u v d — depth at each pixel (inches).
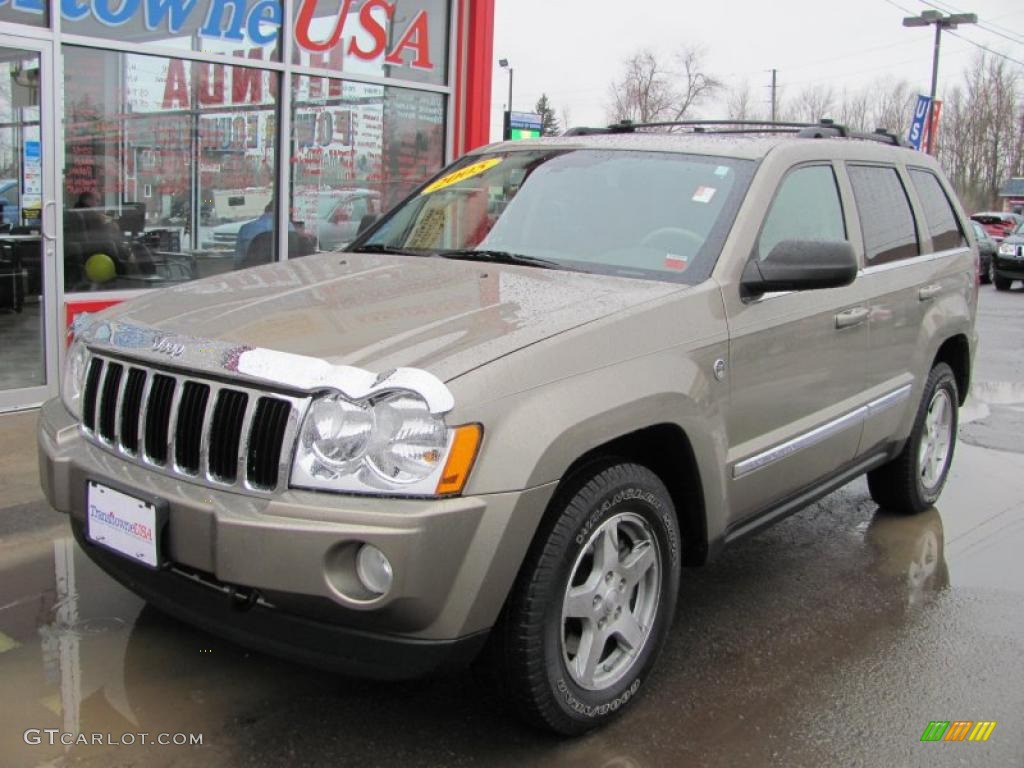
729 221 146.6
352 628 105.8
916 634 159.0
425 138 380.8
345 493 103.6
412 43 367.6
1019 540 205.5
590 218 155.7
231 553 104.9
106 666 136.6
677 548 133.5
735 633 157.2
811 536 205.0
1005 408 335.0
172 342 118.5
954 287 213.8
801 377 156.1
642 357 124.3
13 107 265.6
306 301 130.7
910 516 219.5
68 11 270.7
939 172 225.3
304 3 329.4
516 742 122.4
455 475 103.5
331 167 349.1
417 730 124.1
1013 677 145.5
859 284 173.6
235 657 140.5
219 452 111.3
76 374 135.6
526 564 112.8
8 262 268.1
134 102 291.0
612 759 120.0
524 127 535.2
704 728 128.2
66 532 182.2
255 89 321.7
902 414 194.5
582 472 119.7
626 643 128.4
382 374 105.0
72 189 279.4
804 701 136.3
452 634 105.9
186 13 298.5
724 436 138.1
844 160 180.9
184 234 309.4
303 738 121.6
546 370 112.9
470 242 161.5
